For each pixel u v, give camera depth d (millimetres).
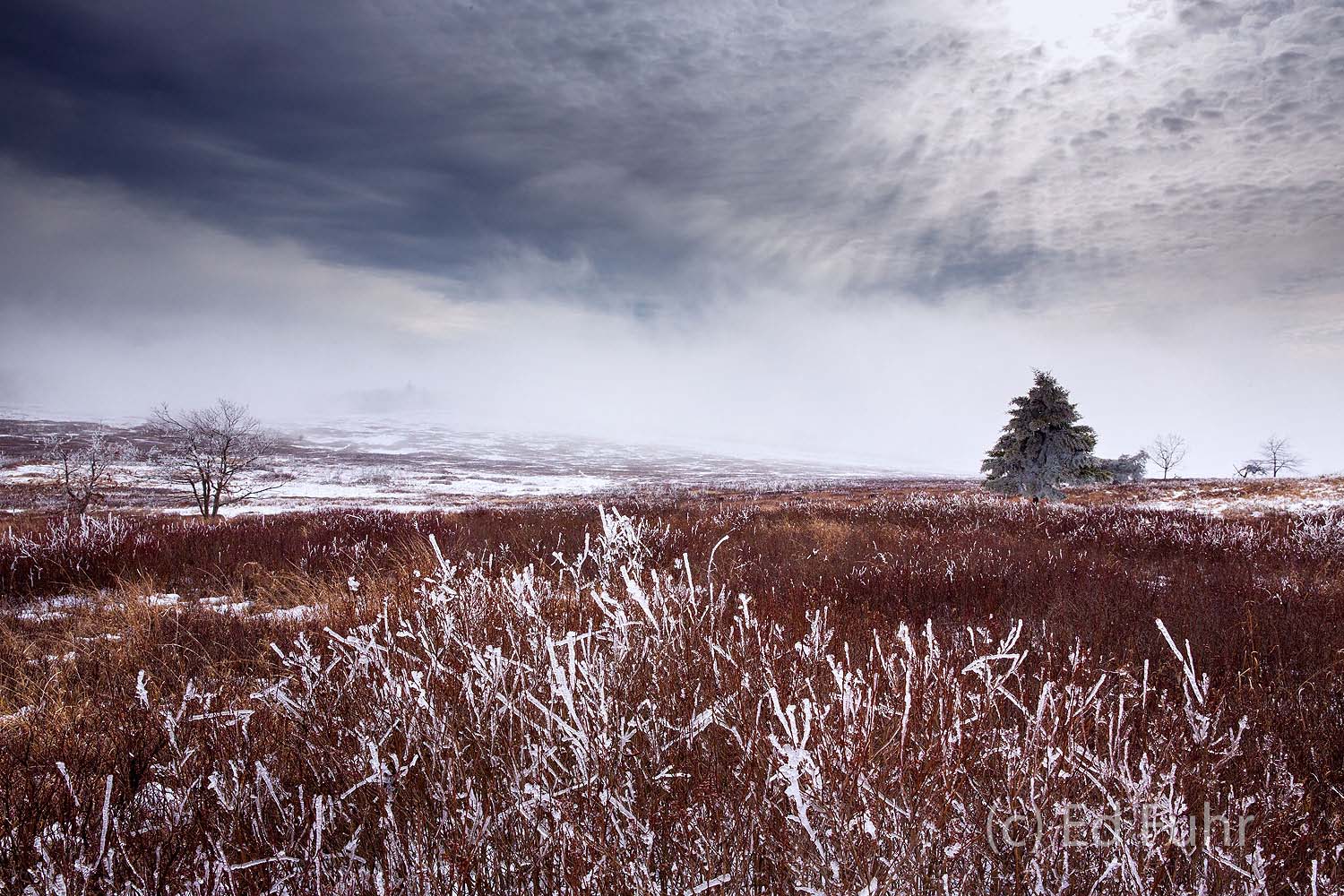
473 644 2973
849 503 27047
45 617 4762
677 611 3422
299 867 1484
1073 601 5367
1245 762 2117
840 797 1623
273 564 7066
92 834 1620
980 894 1505
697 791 1836
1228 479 38125
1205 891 1451
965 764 1880
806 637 3219
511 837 1577
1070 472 22375
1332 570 7691
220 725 2252
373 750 1775
